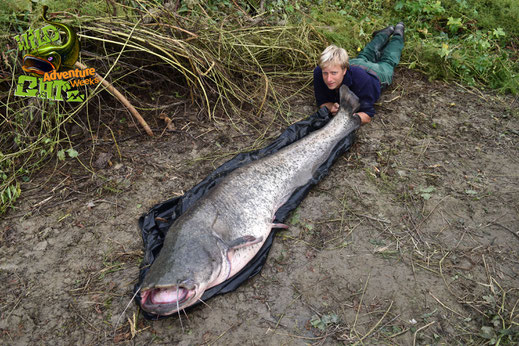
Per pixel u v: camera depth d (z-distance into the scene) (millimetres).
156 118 4309
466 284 2748
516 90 4934
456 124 4414
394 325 2514
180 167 3738
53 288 2748
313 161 3658
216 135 4156
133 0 4461
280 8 5738
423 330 2484
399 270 2848
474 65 5305
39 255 2959
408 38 5809
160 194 3457
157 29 4453
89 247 3018
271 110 4570
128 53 4312
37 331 2504
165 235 2844
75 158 3787
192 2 5000
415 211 3320
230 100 4598
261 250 2963
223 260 2648
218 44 4668
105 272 2840
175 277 2354
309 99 4793
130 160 3785
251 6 5926
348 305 2631
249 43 4980
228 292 2695
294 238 3111
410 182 3611
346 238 3096
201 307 2619
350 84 4121
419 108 4664
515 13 6281
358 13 6402
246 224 2971
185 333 2484
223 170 3605
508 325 2477
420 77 5285
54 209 3297
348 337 2451
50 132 3680
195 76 4223
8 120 3686
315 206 3389
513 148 4035
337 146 3883
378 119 4457
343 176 3682
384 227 3180
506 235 3100
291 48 5074
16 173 3549
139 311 2600
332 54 3867
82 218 3229
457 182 3613
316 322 2533
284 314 2586
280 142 3988
